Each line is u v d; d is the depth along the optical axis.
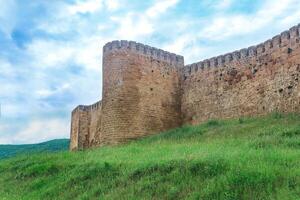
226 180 15.07
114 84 37.34
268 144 21.73
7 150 73.69
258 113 33.66
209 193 14.62
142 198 15.93
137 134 36.75
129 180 18.34
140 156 22.83
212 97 38.16
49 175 23.95
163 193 16.03
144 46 39.31
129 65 37.81
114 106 36.81
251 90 34.69
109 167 20.88
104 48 39.00
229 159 17.42
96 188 18.48
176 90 41.00
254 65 34.94
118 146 33.44
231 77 36.81
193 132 32.38
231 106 36.16
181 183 16.30
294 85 31.16
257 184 14.38
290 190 13.57
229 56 37.38
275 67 33.03
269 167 15.61
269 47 33.88
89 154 28.09
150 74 39.09
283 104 31.72
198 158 18.42
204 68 39.59
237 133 27.86
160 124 38.66
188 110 40.09
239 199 13.88
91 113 50.31
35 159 30.34
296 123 26.84
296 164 15.98
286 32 32.56
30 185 22.77
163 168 18.28
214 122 34.66
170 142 29.48
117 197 16.73
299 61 31.09
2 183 25.17
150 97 38.53
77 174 21.55
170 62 41.19
